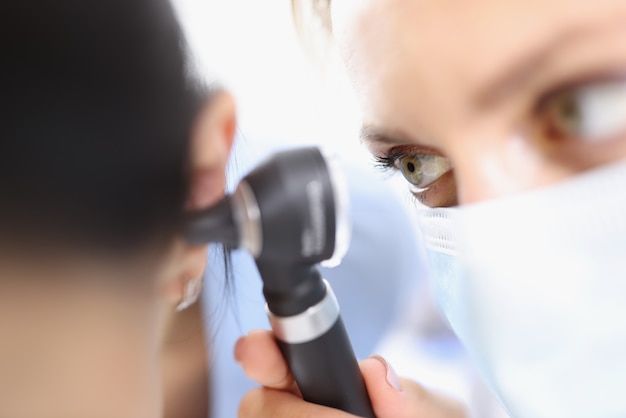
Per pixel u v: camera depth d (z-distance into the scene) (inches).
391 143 26.7
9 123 14.3
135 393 17.3
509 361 23.1
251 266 28.1
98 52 14.9
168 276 17.6
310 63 38.4
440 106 21.5
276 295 19.1
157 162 16.1
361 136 28.6
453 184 27.4
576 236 21.2
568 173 21.3
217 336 27.7
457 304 26.3
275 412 22.2
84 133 14.9
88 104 14.9
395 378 24.8
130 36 15.5
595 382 22.5
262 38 38.8
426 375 42.0
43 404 16.1
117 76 15.2
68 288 15.5
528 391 23.3
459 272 23.7
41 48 14.3
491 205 21.7
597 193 20.8
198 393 26.9
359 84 25.2
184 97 16.9
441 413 25.3
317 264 19.0
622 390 22.5
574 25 18.7
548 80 19.8
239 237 16.6
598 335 22.0
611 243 21.0
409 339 44.9
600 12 18.4
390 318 44.1
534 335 22.5
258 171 16.7
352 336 43.1
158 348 18.5
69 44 14.5
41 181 14.7
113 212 15.6
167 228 16.3
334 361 20.6
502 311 22.5
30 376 15.8
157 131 16.1
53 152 14.7
